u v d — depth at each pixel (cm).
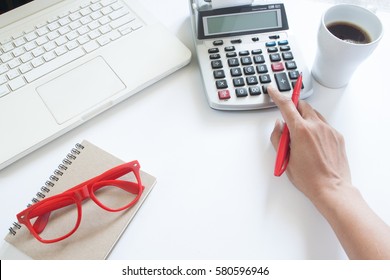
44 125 46
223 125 48
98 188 42
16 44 52
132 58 51
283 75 49
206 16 51
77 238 40
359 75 52
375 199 42
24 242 39
